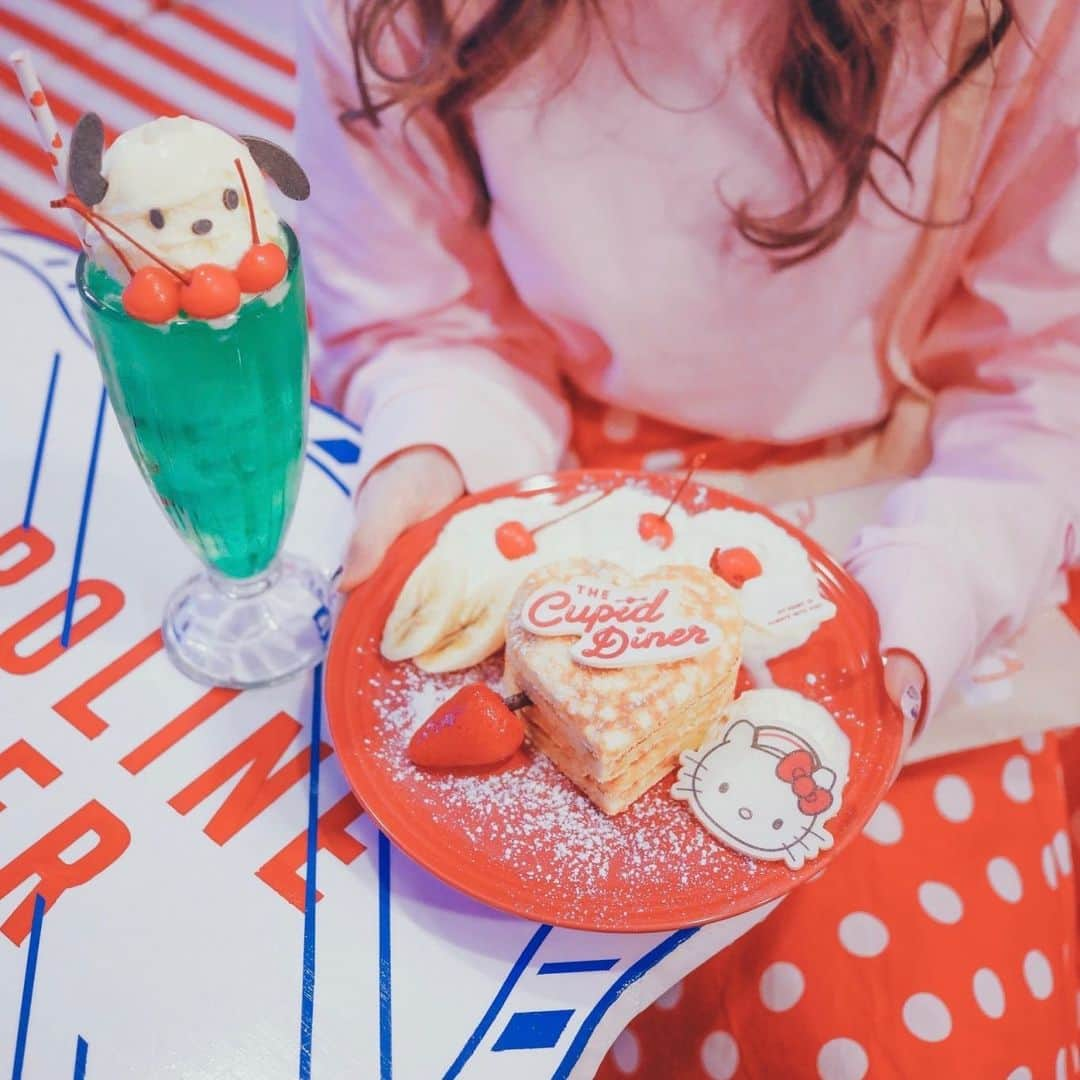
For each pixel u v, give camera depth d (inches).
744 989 31.7
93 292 24.5
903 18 30.0
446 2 31.2
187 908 25.0
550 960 24.6
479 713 25.7
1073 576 37.7
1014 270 33.9
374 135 33.6
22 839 25.8
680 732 26.1
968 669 33.1
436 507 31.0
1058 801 34.6
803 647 27.9
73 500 30.7
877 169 32.1
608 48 31.0
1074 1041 31.9
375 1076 23.4
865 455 37.7
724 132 31.8
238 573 28.8
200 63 53.2
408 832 25.1
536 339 37.5
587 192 33.0
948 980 31.4
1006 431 34.3
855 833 25.2
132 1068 23.5
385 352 35.6
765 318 34.6
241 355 24.6
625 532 29.2
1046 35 30.4
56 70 52.6
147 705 27.6
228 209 24.2
